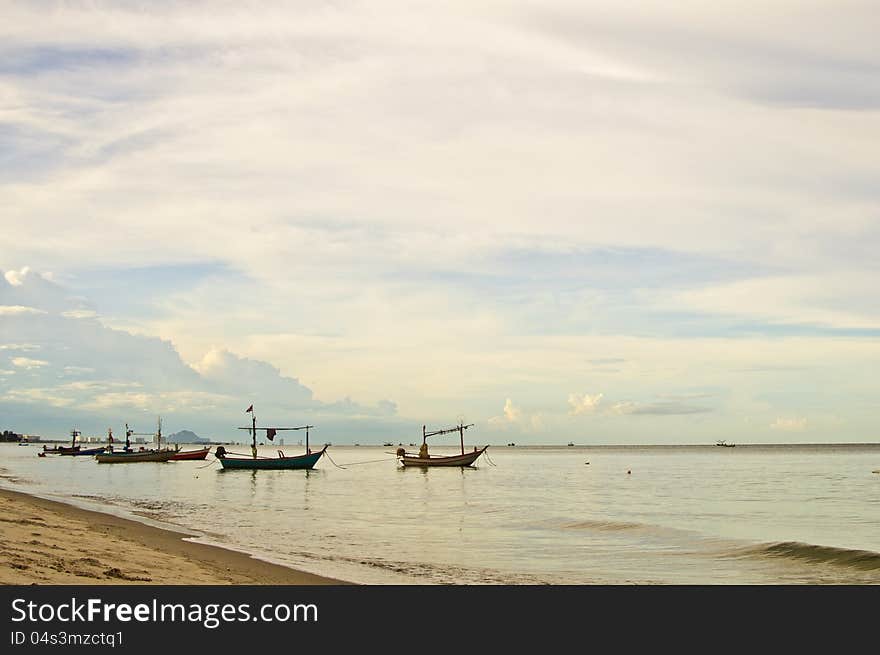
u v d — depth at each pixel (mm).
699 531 44062
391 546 34969
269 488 83938
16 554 20609
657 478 115750
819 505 64625
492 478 114938
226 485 88500
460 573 27750
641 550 35625
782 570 30625
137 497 64625
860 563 31484
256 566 26062
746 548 35438
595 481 106438
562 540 38688
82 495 64125
